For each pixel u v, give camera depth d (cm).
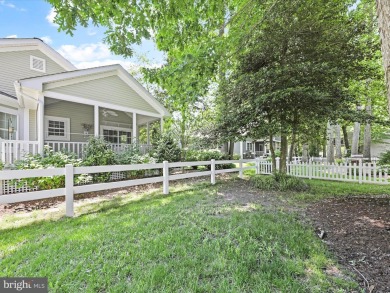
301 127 739
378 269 217
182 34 432
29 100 770
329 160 1345
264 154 2561
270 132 632
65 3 319
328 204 474
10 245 265
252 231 296
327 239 290
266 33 613
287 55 642
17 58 897
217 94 820
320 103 588
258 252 242
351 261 233
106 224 330
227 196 540
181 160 1052
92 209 435
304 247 258
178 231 297
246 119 638
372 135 1535
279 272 208
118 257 231
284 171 712
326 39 594
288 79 600
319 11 577
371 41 612
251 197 531
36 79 671
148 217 362
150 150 1019
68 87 775
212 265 217
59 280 193
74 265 216
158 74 429
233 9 494
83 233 294
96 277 197
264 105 610
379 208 436
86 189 431
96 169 457
